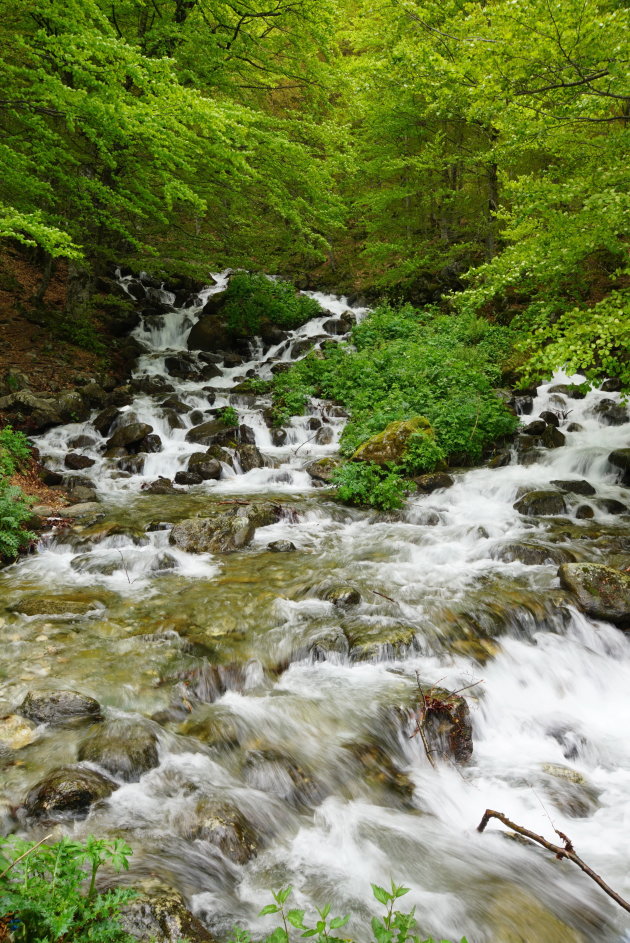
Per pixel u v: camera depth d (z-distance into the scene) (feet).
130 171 46.75
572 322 25.88
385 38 54.85
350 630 19.99
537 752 16.30
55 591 22.80
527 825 13.51
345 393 48.16
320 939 7.95
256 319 66.95
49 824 11.73
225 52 49.01
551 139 29.19
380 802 13.79
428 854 12.33
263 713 16.01
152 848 11.37
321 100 56.13
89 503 32.37
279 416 45.50
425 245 70.13
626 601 21.50
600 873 12.14
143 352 61.41
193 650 18.72
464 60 26.55
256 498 34.73
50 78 28.99
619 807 14.30
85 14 32.40
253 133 43.32
